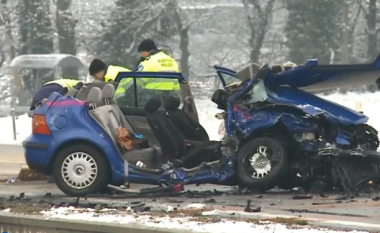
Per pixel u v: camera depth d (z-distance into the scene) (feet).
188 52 561.43
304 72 110.73
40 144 112.88
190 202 104.99
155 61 139.95
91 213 86.48
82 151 111.65
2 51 581.53
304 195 110.63
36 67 461.78
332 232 76.23
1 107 497.05
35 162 113.60
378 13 583.99
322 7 529.86
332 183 111.75
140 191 110.32
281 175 110.11
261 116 111.14
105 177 111.34
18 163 179.42
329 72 110.22
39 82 522.06
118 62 538.47
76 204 101.19
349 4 545.44
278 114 111.24
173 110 123.03
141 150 116.78
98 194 111.34
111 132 115.65
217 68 127.34
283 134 112.16
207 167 111.75
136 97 130.41
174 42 571.69
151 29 541.34
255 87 111.65
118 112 123.24
